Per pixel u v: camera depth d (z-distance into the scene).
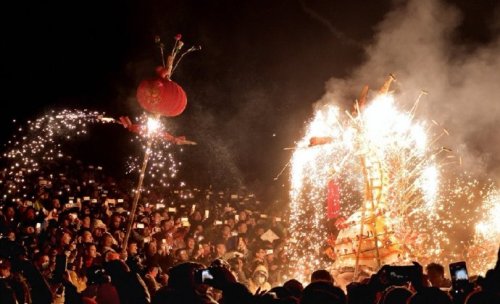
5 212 11.14
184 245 12.29
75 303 5.93
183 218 12.93
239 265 11.11
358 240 8.82
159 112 9.03
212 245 12.80
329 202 9.29
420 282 5.21
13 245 5.63
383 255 8.70
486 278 4.76
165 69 9.01
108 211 12.76
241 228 13.59
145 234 11.88
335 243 9.24
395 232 9.06
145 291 5.39
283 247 13.20
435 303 4.48
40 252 8.96
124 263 5.50
